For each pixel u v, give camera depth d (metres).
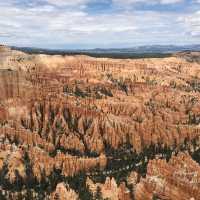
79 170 138.62
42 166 136.12
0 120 173.12
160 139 170.50
